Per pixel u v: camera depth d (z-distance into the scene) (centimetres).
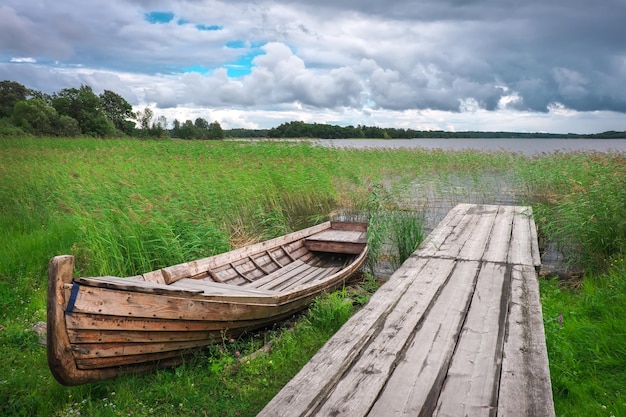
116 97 8638
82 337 434
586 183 1099
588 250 917
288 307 673
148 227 943
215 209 1261
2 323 674
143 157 2025
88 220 920
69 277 425
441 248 711
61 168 1603
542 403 258
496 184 1941
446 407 255
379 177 1831
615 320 552
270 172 1642
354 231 1188
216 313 543
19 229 1123
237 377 514
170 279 650
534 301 443
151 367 516
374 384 282
